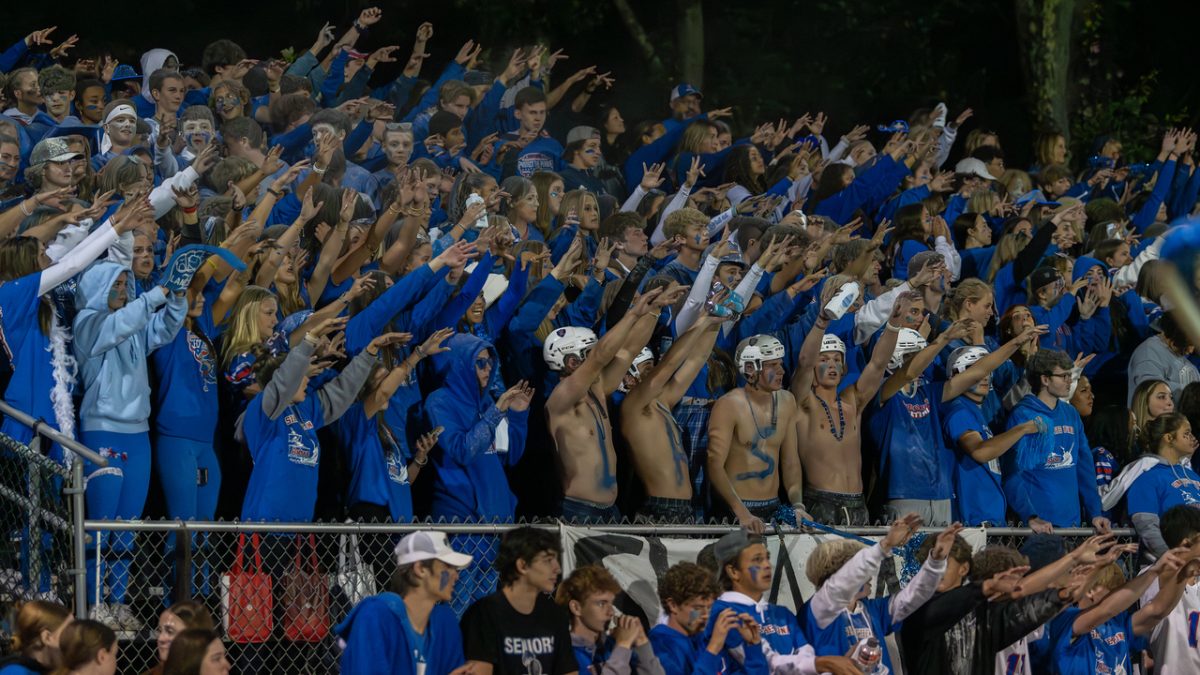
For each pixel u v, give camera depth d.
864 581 15.17
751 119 39.53
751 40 40.72
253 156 20.31
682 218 19.11
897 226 23.61
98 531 14.00
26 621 12.32
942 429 19.05
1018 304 22.91
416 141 24.95
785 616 15.29
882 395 18.66
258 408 15.24
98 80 22.27
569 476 16.69
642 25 40.81
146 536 15.19
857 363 19.48
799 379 18.11
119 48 35.25
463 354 16.88
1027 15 37.16
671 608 14.58
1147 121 39.09
